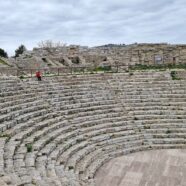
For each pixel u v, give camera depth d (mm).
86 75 36000
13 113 26125
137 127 30250
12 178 16109
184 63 45094
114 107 32250
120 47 50031
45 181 17094
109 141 27797
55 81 33812
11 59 53781
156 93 34406
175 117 31609
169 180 22844
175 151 28172
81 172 22688
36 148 22578
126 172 24016
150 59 45906
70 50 56969
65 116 29109
